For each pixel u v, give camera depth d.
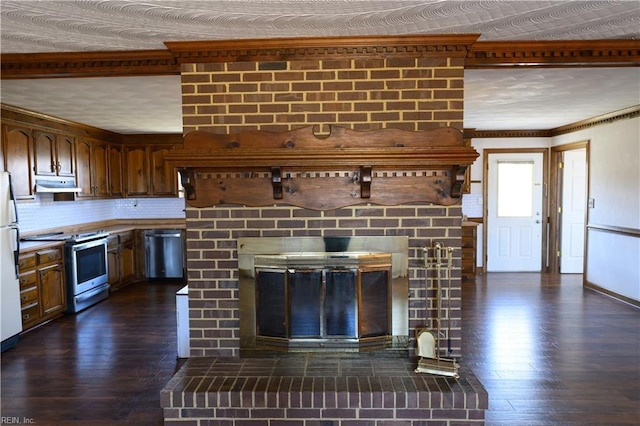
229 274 2.80
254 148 2.69
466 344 3.71
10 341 3.71
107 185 6.04
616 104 4.48
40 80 3.28
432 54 2.67
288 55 2.70
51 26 2.36
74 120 5.07
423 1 2.06
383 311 2.78
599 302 5.02
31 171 4.52
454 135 2.66
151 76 3.07
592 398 2.78
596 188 5.52
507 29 2.48
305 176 2.74
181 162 2.59
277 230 2.77
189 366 2.68
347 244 2.76
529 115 5.21
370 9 2.16
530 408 2.66
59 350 3.64
